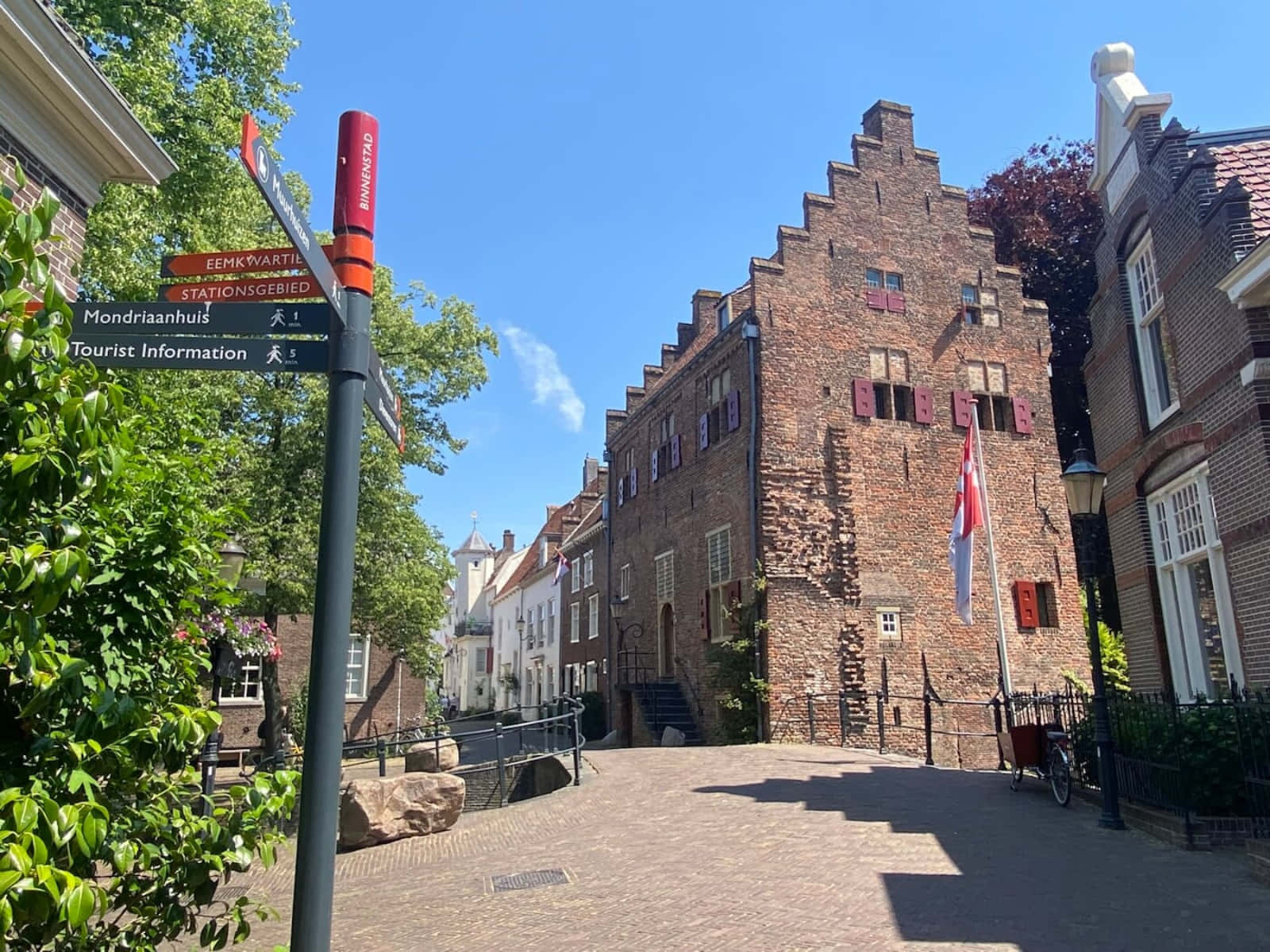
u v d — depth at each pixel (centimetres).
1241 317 940
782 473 2127
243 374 1723
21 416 272
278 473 1795
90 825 263
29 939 263
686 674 2433
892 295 2334
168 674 387
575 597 3731
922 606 2162
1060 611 2289
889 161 2423
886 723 2055
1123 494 1286
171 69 1212
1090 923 590
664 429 2755
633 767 1493
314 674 332
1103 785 923
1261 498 922
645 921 635
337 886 832
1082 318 2873
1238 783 821
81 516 331
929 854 809
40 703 288
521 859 874
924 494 2236
